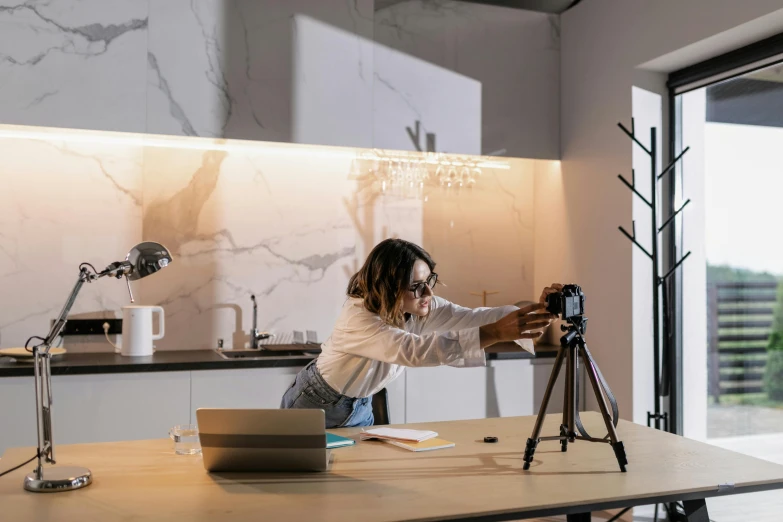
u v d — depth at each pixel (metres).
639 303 3.81
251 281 4.16
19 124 3.43
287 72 3.83
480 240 4.62
